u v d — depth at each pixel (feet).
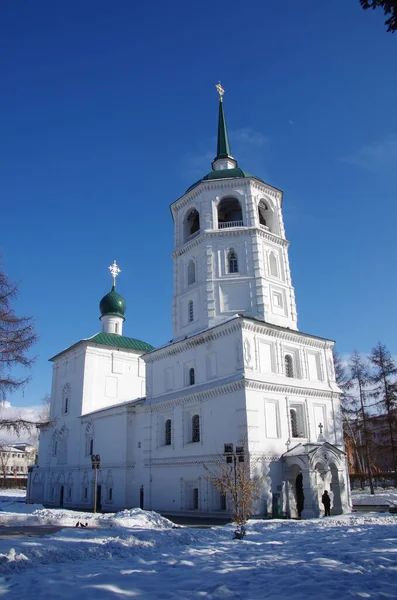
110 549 42.88
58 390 189.88
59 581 29.50
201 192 131.03
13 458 394.11
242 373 101.96
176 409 119.44
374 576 29.99
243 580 29.55
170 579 30.07
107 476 142.61
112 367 181.78
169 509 113.60
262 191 132.67
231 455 83.71
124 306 201.16
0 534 57.26
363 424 158.10
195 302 124.26
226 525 77.20
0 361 86.84
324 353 123.03
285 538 55.77
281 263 128.06
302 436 109.70
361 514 95.35
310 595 25.54
